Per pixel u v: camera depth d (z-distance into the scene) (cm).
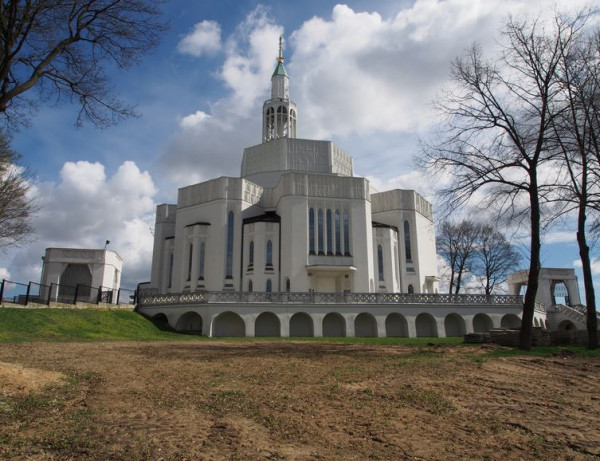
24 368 1161
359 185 5188
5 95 1124
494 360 1568
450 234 6234
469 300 4269
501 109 2236
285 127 6806
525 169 2206
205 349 2147
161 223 5916
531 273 2097
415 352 1961
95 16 1255
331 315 4097
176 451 614
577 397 989
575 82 2145
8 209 3116
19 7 1105
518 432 732
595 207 2173
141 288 6238
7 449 601
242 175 6359
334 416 818
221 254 4919
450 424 774
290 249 4819
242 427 738
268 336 3884
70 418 763
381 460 597
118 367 1408
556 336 2308
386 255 5306
